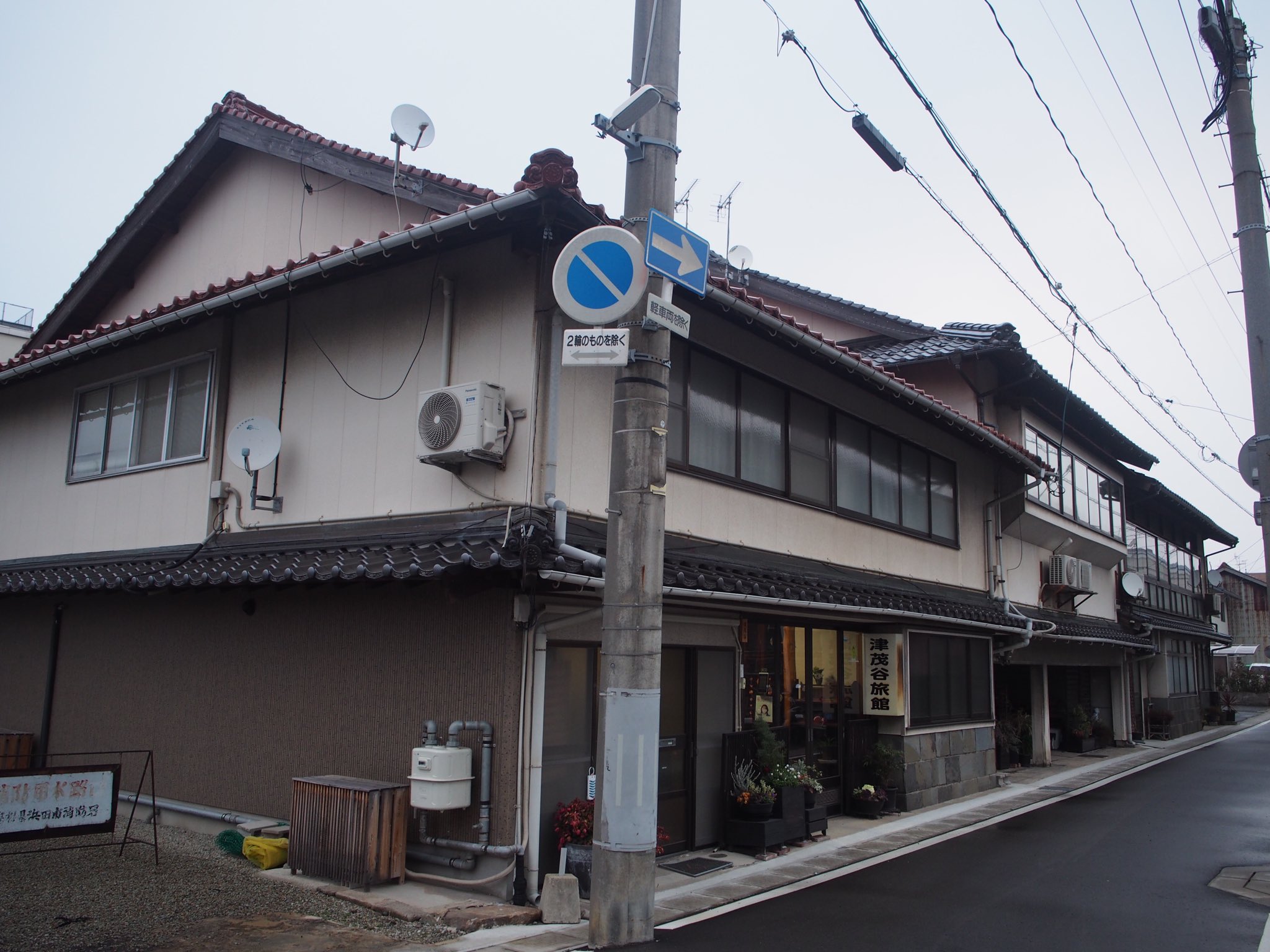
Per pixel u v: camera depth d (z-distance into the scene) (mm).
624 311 5723
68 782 6867
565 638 7387
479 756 6953
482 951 5539
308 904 6387
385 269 8547
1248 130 9109
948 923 6641
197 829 8852
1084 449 20094
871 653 11930
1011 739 17188
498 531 6805
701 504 8867
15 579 10391
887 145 7418
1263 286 8914
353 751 7785
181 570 8523
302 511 8797
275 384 9367
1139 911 7039
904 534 12617
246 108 10930
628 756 5805
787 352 10305
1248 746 22953
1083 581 18422
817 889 7598
